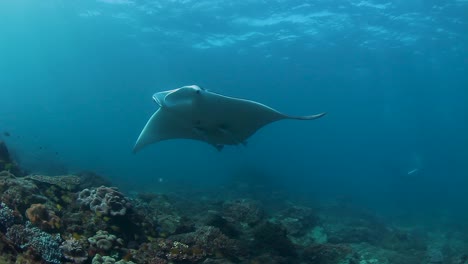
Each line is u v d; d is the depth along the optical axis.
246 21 26.42
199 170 50.44
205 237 6.34
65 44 45.94
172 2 25.06
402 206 28.14
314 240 10.77
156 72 49.72
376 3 21.64
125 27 32.56
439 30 24.59
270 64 36.53
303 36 28.09
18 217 4.75
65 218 5.61
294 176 52.50
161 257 5.56
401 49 28.94
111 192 6.33
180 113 6.04
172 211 9.27
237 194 19.56
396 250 11.16
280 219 11.88
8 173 6.44
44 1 30.75
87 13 31.02
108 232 5.62
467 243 13.99
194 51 35.84
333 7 22.75
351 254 8.19
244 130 6.53
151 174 33.47
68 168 22.14
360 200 28.67
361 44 28.25
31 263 3.89
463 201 37.12
